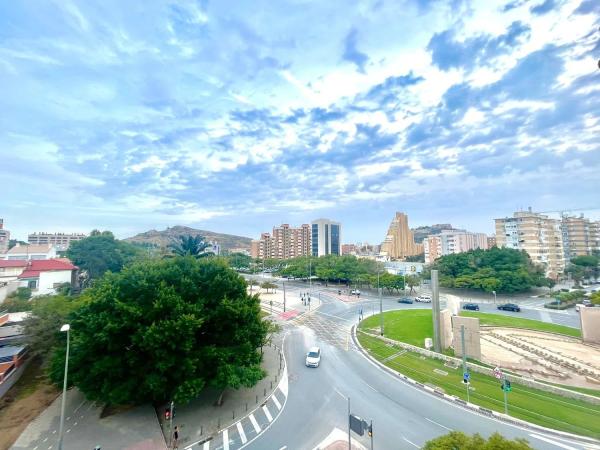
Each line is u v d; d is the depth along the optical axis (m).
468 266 85.69
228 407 27.22
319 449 21.38
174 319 24.36
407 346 42.62
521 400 27.84
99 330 24.33
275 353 41.06
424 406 27.28
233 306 27.36
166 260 33.09
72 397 29.14
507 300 75.69
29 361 35.31
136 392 24.92
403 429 23.73
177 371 24.02
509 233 101.25
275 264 151.25
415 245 196.88
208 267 31.02
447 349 41.44
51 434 23.28
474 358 37.25
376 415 25.81
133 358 24.17
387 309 66.12
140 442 22.20
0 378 29.00
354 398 28.75
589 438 22.27
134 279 27.53
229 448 21.64
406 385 31.47
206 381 25.92
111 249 97.56
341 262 105.62
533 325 51.53
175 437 22.03
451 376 33.41
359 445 21.81
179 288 27.58
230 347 27.31
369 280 88.12
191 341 24.38
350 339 47.00
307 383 31.92
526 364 35.72
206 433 23.38
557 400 27.78
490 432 23.38
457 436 15.14
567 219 127.19
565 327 50.56
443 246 142.75
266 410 26.70
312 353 37.78
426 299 74.00
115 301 24.64
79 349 24.45
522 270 77.12
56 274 68.19
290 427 24.14
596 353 39.19
